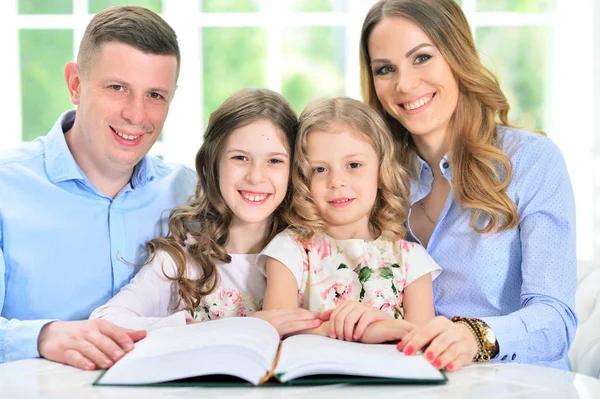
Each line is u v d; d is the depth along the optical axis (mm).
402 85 1521
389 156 1541
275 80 3029
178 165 1784
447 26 1511
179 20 2959
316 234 1526
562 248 1443
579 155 3008
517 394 967
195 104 2988
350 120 1498
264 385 992
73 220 1569
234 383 996
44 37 2980
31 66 2986
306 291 1518
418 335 1141
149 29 1496
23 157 1599
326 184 1507
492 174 1528
